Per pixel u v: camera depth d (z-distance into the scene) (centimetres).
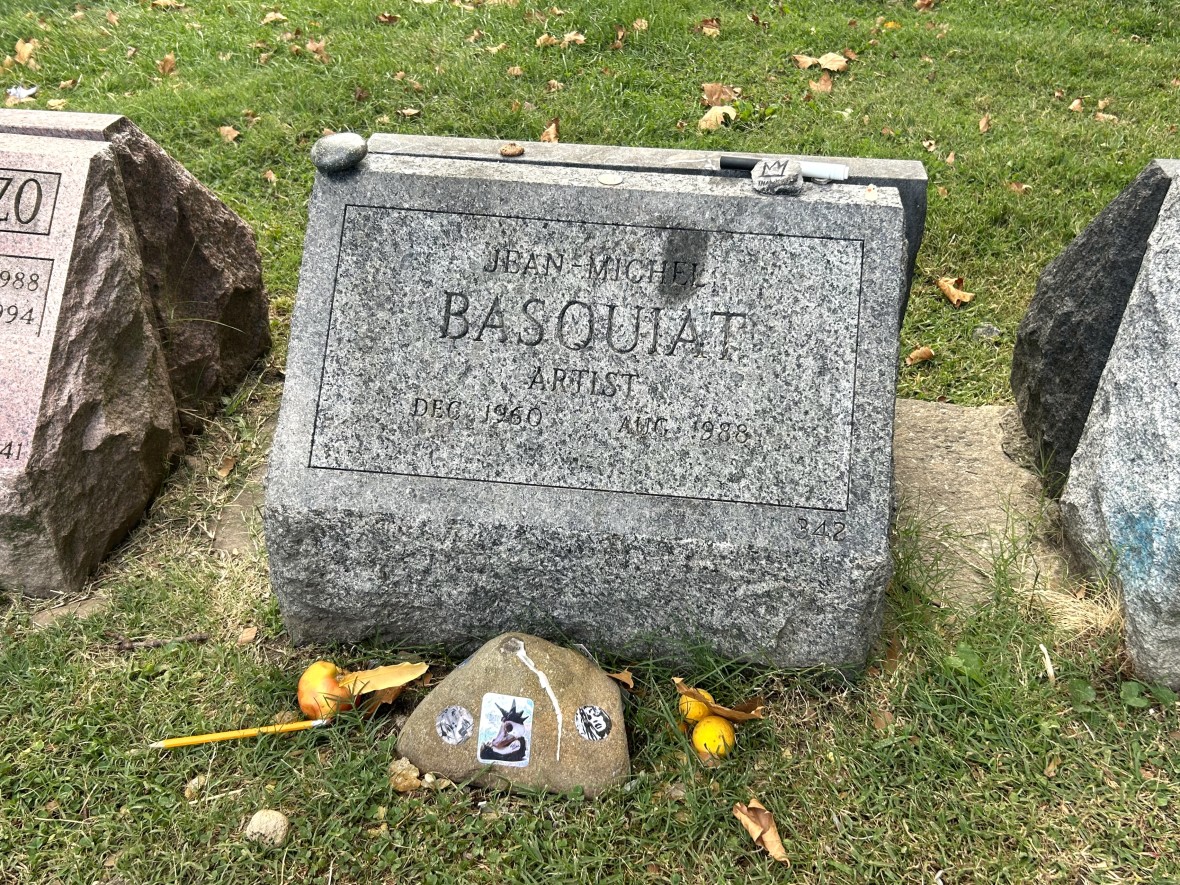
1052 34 246
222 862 86
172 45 239
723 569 97
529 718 91
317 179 100
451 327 99
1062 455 125
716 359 97
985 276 174
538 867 86
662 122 206
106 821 89
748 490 97
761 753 96
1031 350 134
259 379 152
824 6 260
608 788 91
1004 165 196
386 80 218
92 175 116
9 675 103
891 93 221
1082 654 104
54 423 111
